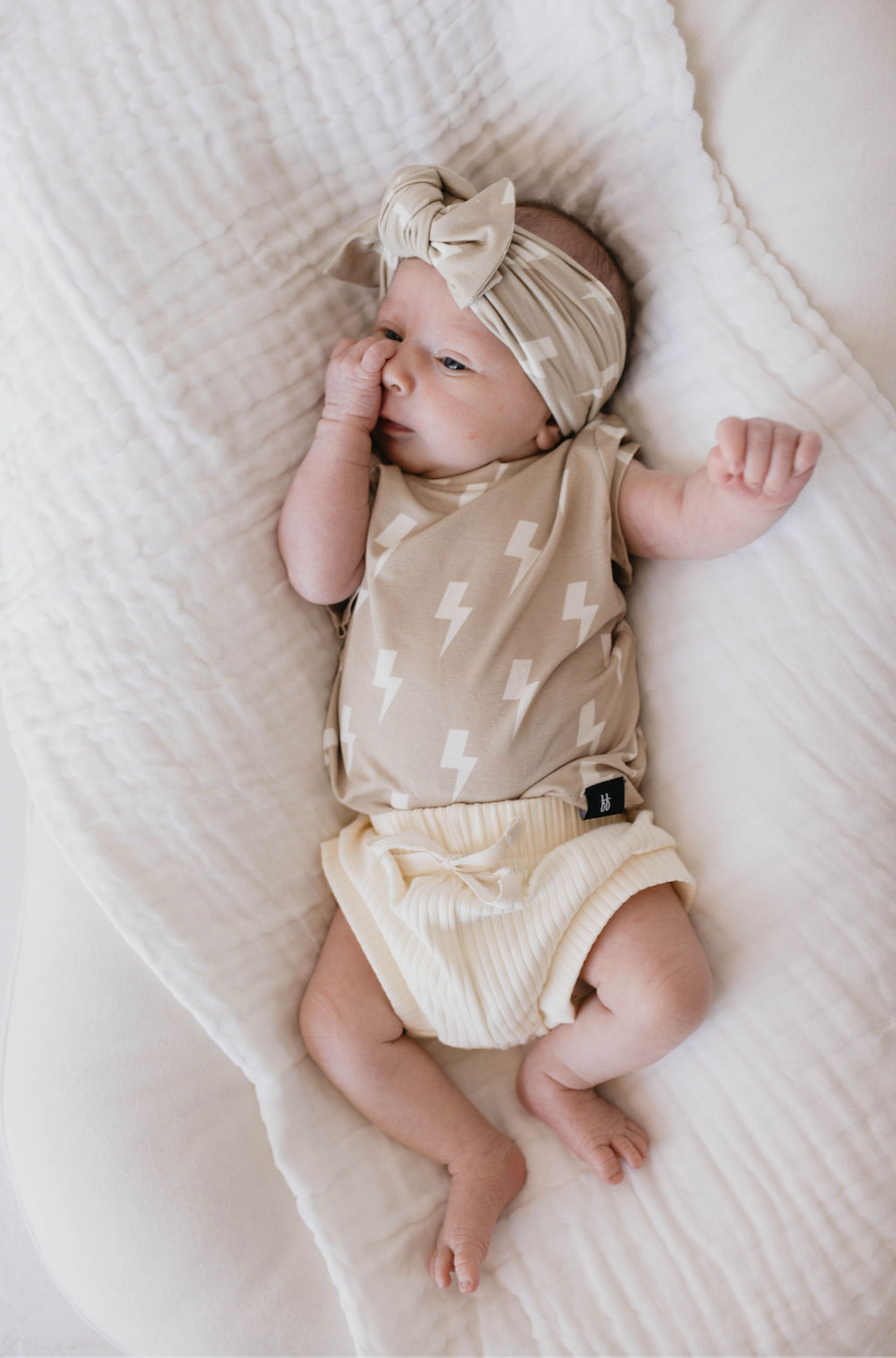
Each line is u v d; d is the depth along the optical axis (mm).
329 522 1194
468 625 1149
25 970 1219
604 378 1241
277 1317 1102
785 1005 1095
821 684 1117
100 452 1127
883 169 1100
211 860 1154
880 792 1104
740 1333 1033
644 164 1206
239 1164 1153
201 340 1169
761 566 1147
